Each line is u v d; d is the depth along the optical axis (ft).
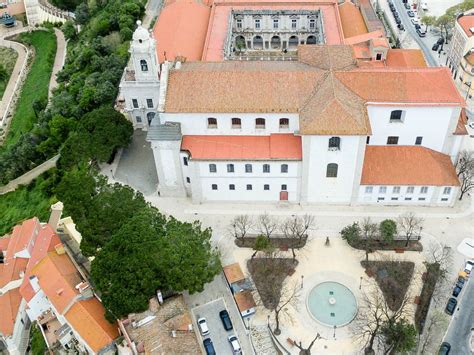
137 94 402.31
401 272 310.45
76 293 299.38
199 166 340.59
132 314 268.21
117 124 391.86
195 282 280.31
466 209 347.36
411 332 260.62
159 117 349.20
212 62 370.73
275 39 529.86
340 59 358.64
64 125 458.91
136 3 593.83
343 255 322.34
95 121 388.78
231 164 337.93
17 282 337.11
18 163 466.29
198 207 358.64
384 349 270.26
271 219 345.92
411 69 343.26
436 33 554.05
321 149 324.39
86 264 332.60
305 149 325.21
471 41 445.78
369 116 336.29
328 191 347.56
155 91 398.42
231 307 301.02
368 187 342.64
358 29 470.39
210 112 335.06
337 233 334.85
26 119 565.94
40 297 317.63
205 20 490.49
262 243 309.83
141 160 399.85
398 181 337.11
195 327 290.97
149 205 336.29
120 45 548.31
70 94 500.74
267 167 337.72
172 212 355.56
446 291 301.22
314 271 314.35
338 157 327.88
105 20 590.96
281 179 343.87
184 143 345.51
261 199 358.02
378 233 328.70
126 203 317.42
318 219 344.28
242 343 284.00
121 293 267.39
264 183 347.56
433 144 347.77
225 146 341.82
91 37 589.73
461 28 466.70
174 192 366.84
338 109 318.65
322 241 330.54
